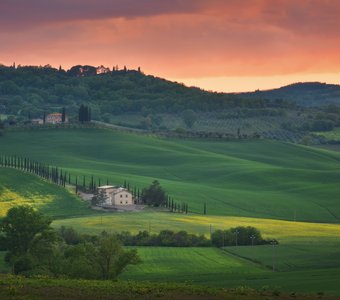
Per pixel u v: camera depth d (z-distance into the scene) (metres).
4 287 181.62
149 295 176.25
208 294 180.50
